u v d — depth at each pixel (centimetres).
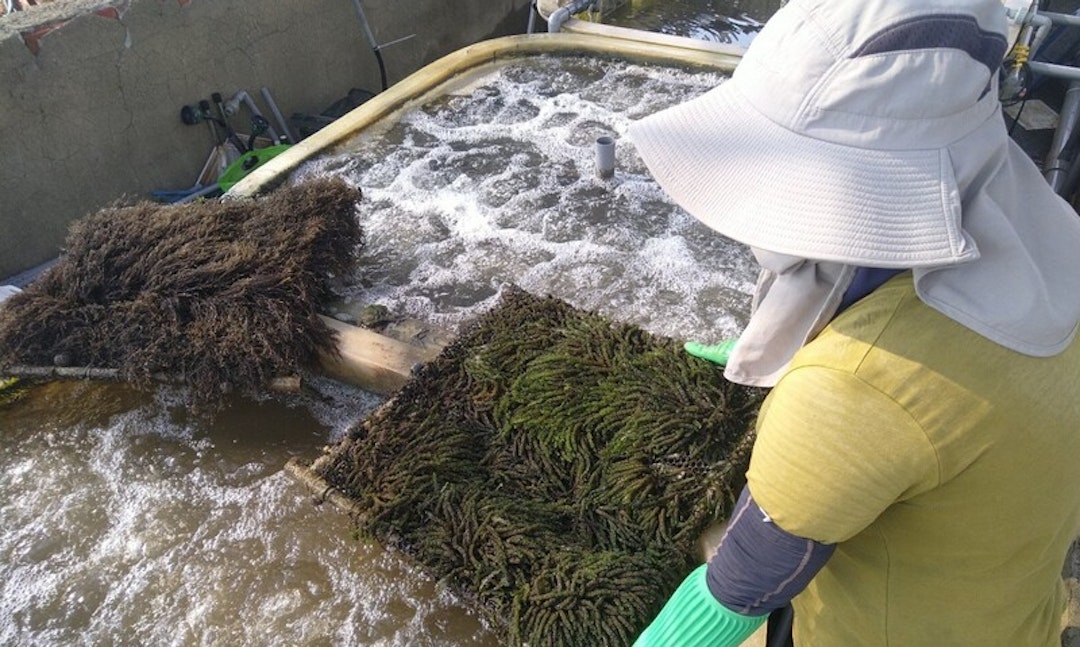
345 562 191
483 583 161
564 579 159
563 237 285
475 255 278
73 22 390
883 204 75
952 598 93
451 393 206
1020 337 76
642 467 180
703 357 206
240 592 187
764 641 160
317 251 255
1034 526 85
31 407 239
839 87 76
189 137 468
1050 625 107
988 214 77
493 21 722
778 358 101
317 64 543
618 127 355
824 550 87
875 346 78
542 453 190
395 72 620
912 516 87
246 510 207
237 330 229
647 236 284
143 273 247
